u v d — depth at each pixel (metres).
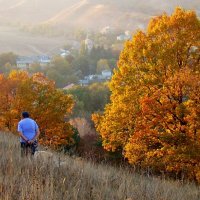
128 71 41.12
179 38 39.41
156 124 37.47
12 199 9.58
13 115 69.44
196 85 35.75
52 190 10.12
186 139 35.38
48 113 70.94
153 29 41.19
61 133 71.19
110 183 13.14
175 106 36.50
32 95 71.12
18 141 24.58
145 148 37.41
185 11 40.56
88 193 11.20
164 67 39.31
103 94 190.00
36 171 11.99
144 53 39.69
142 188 13.23
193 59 39.78
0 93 74.44
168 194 13.12
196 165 34.28
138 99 39.97
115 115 41.94
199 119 35.19
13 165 12.90
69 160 16.47
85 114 161.62
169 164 34.25
